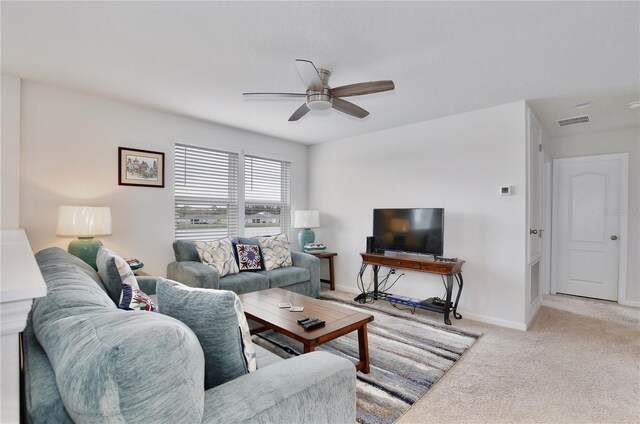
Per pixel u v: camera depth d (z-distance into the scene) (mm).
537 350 2695
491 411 1882
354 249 4723
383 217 4082
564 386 2145
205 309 1112
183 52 2299
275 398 1006
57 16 1868
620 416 1838
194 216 3996
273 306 2615
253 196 4664
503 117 3346
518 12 1816
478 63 2428
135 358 701
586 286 4430
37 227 2869
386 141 4352
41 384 828
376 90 2297
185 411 774
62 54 2334
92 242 2883
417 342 2846
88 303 1111
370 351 2654
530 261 3393
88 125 3129
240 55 2334
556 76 2635
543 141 4121
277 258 4148
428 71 2566
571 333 3082
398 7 1778
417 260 3553
